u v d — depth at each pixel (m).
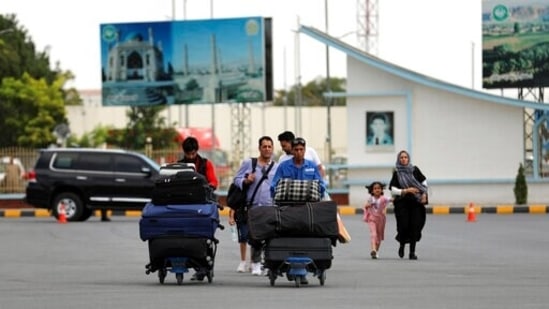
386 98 84.44
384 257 44.03
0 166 95.06
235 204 36.75
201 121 163.62
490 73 88.62
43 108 148.88
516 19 88.31
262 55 91.62
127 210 71.75
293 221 31.98
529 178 84.25
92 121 174.25
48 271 38.66
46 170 71.69
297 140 32.94
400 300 28.41
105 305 27.92
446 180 84.06
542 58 87.88
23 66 165.12
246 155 115.75
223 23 91.88
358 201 84.75
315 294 30.11
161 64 92.62
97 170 71.31
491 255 44.44
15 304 28.42
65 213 71.56
